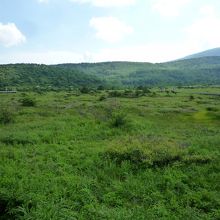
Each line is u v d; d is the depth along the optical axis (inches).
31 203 455.5
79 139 962.7
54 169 634.2
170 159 688.4
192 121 1635.1
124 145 783.7
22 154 740.0
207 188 558.9
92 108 1866.4
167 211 472.4
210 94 3919.8
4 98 3157.0
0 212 454.3
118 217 431.2
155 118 1697.8
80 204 484.7
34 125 1147.3
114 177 617.9
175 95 3740.2
